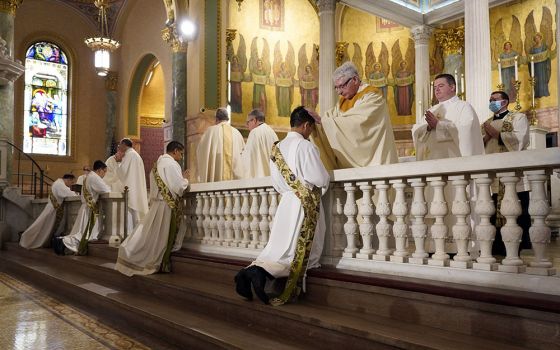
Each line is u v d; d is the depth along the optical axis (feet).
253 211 19.99
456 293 11.40
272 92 61.77
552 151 10.84
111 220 33.30
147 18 63.16
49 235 38.60
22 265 33.09
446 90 17.07
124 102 67.62
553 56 51.70
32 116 64.90
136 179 33.22
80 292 23.70
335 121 17.02
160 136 71.51
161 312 17.54
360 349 11.87
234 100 58.65
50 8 66.39
